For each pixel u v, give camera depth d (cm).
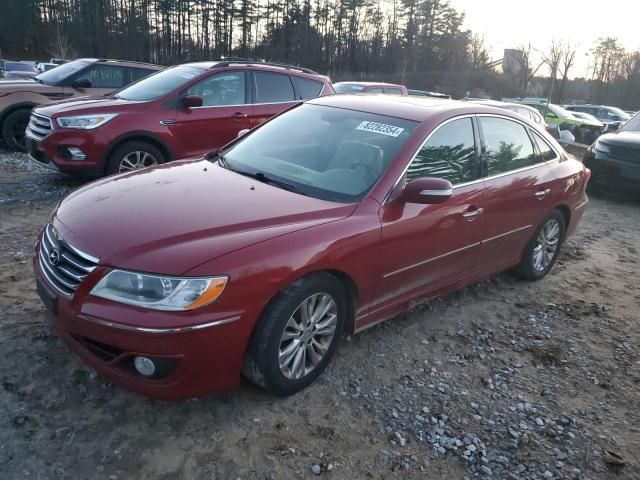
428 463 286
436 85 5597
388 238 348
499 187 438
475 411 331
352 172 367
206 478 261
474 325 439
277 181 368
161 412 299
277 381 308
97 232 288
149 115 712
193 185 350
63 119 671
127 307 262
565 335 438
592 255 648
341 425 306
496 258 469
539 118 1338
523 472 287
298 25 6456
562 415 335
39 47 6550
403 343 398
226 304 271
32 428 279
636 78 5559
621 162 937
